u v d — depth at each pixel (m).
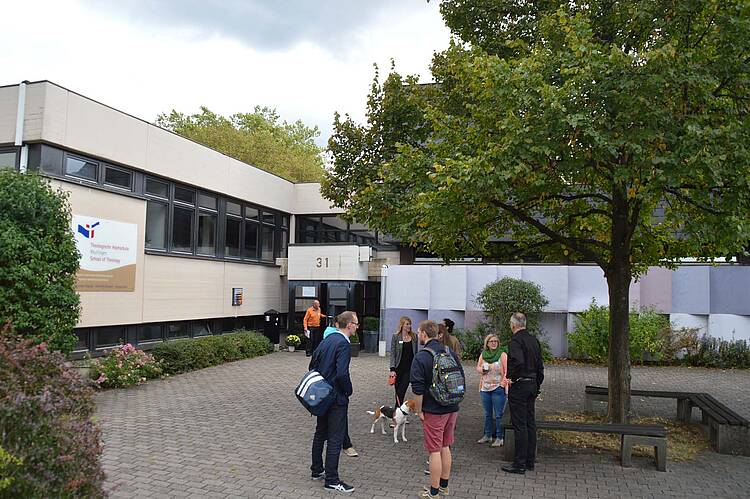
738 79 7.26
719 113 7.26
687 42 7.58
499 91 7.54
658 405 10.86
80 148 13.09
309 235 23.02
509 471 6.77
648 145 6.84
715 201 7.34
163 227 16.08
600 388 10.25
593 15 8.91
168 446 7.68
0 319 9.18
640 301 16.61
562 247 10.66
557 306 16.98
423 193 8.01
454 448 7.85
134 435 8.24
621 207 8.75
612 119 7.12
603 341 15.35
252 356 17.77
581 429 7.05
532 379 6.83
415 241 9.77
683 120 7.05
